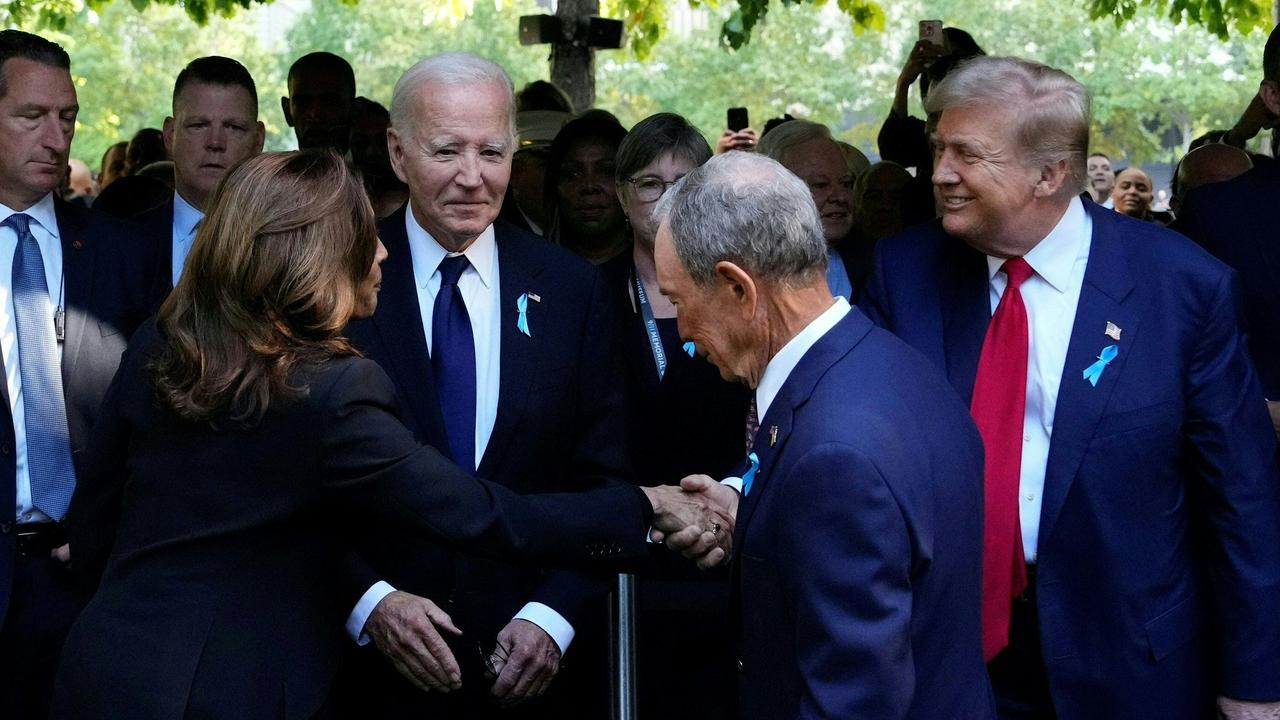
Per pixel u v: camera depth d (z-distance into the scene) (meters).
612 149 4.66
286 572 2.50
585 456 3.24
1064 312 2.94
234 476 2.48
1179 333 2.90
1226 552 2.92
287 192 2.52
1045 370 2.94
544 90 7.60
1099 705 2.89
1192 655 2.96
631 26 12.02
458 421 3.12
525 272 3.24
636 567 2.89
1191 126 31.91
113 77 29.11
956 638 2.36
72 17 13.56
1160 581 2.91
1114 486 2.87
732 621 2.53
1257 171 3.57
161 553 2.49
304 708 2.46
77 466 3.59
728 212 2.36
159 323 2.60
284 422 2.47
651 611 3.57
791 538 2.25
